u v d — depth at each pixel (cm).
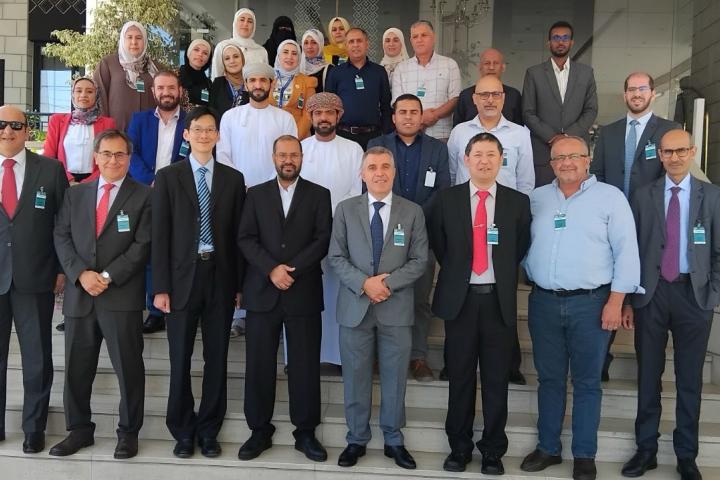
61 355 436
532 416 387
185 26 807
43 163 365
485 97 404
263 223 353
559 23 474
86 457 351
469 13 802
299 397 354
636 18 784
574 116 475
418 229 348
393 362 345
